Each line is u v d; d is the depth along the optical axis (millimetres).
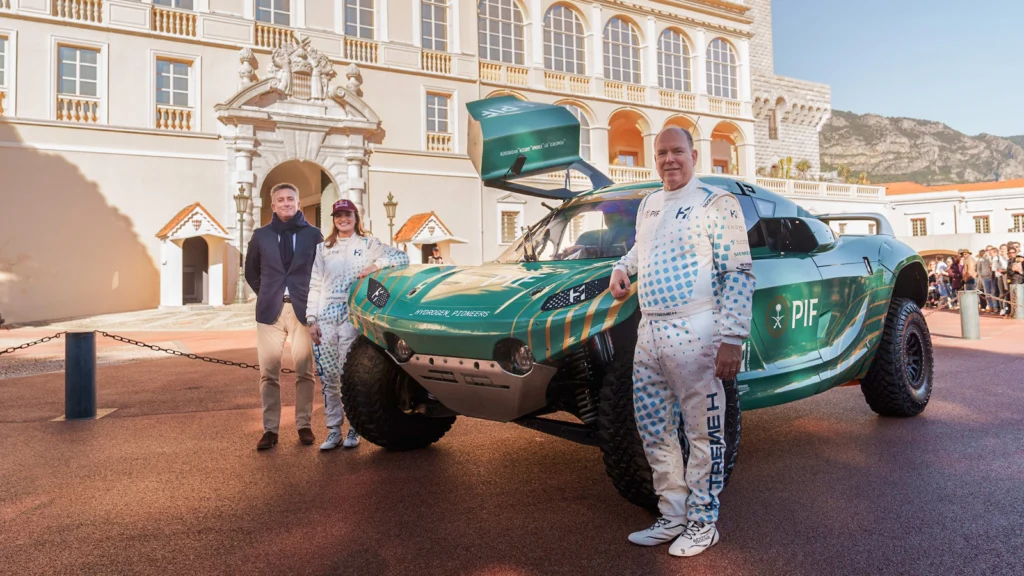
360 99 22016
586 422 3105
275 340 4430
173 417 5500
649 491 2764
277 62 20906
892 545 2627
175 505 3232
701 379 2525
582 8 27078
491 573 2412
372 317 3479
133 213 19125
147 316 17172
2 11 17594
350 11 22766
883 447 4141
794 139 40406
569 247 3961
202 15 20156
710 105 30375
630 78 28609
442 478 3621
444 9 24469
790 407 5500
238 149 20328
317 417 5480
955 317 15680
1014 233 41688
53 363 9523
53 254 18094
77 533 2867
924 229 46031
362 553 2609
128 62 19156
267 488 3490
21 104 17859
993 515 2936
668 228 2568
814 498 3209
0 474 3824
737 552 2578
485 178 4766
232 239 20312
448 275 3736
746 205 3869
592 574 2396
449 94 24219
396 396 4043
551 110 4836
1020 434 4398
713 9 30375
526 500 3240
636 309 2744
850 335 4359
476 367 3031
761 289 3520
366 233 4430
